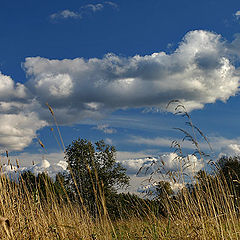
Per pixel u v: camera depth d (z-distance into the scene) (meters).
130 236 4.98
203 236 4.19
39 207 4.31
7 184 4.29
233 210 4.45
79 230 4.07
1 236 3.49
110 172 21.75
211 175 4.71
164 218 5.24
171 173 5.09
